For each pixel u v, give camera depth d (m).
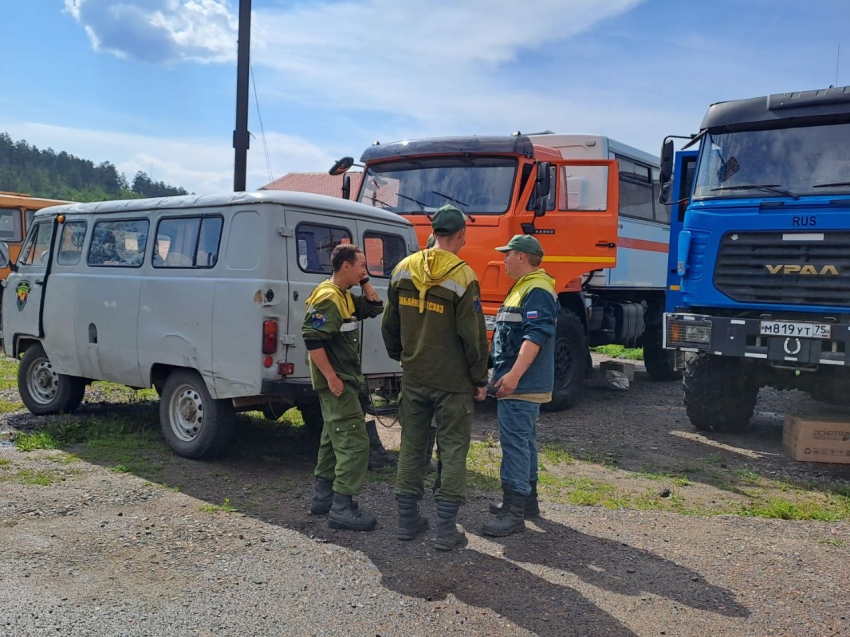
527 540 5.00
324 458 5.33
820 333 6.95
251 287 6.12
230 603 3.95
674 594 4.22
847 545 5.07
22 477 5.99
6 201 16.39
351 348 5.11
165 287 6.73
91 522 5.08
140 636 3.57
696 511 5.77
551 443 7.95
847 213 6.96
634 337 12.20
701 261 7.75
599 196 9.50
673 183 8.99
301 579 4.27
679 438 8.38
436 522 5.18
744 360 7.97
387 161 10.12
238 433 7.77
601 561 4.67
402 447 4.91
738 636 3.76
